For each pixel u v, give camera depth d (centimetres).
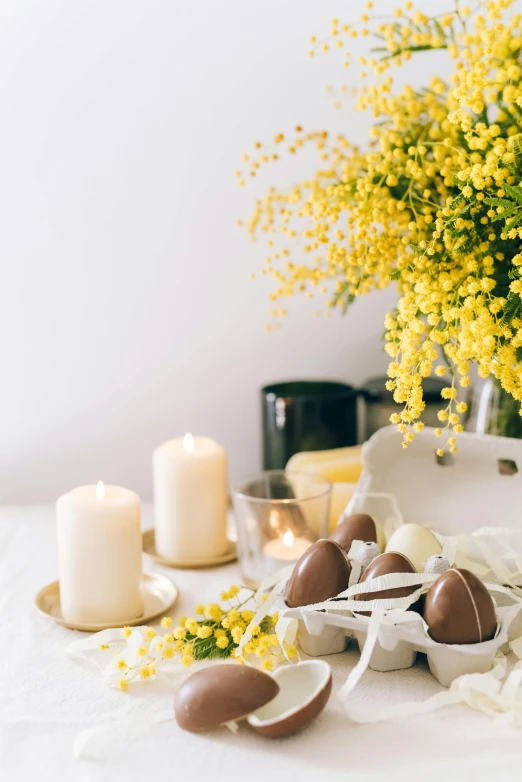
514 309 74
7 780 68
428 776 68
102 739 70
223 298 108
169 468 94
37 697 75
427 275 78
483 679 73
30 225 104
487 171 75
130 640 78
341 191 84
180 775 68
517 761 69
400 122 83
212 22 103
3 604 87
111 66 103
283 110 105
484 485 88
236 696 70
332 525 95
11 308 106
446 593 74
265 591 85
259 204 92
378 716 72
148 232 106
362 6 104
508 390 74
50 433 108
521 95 79
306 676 74
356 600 77
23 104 102
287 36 104
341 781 68
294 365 110
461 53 87
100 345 107
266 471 99
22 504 109
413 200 84
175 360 109
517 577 82
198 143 105
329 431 102
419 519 89
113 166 104
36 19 101
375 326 110
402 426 76
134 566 84
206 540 95
